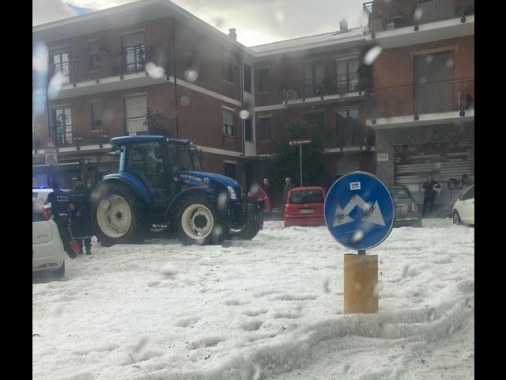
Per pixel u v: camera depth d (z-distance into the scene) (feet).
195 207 30.45
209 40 74.90
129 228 31.24
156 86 67.72
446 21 55.57
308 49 80.74
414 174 61.87
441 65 59.98
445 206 59.00
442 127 60.29
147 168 32.63
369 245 13.61
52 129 71.72
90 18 67.00
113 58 69.82
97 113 71.77
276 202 77.66
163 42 66.85
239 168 82.43
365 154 77.56
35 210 20.98
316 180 73.26
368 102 76.95
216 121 76.38
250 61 86.74
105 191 31.96
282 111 85.15
